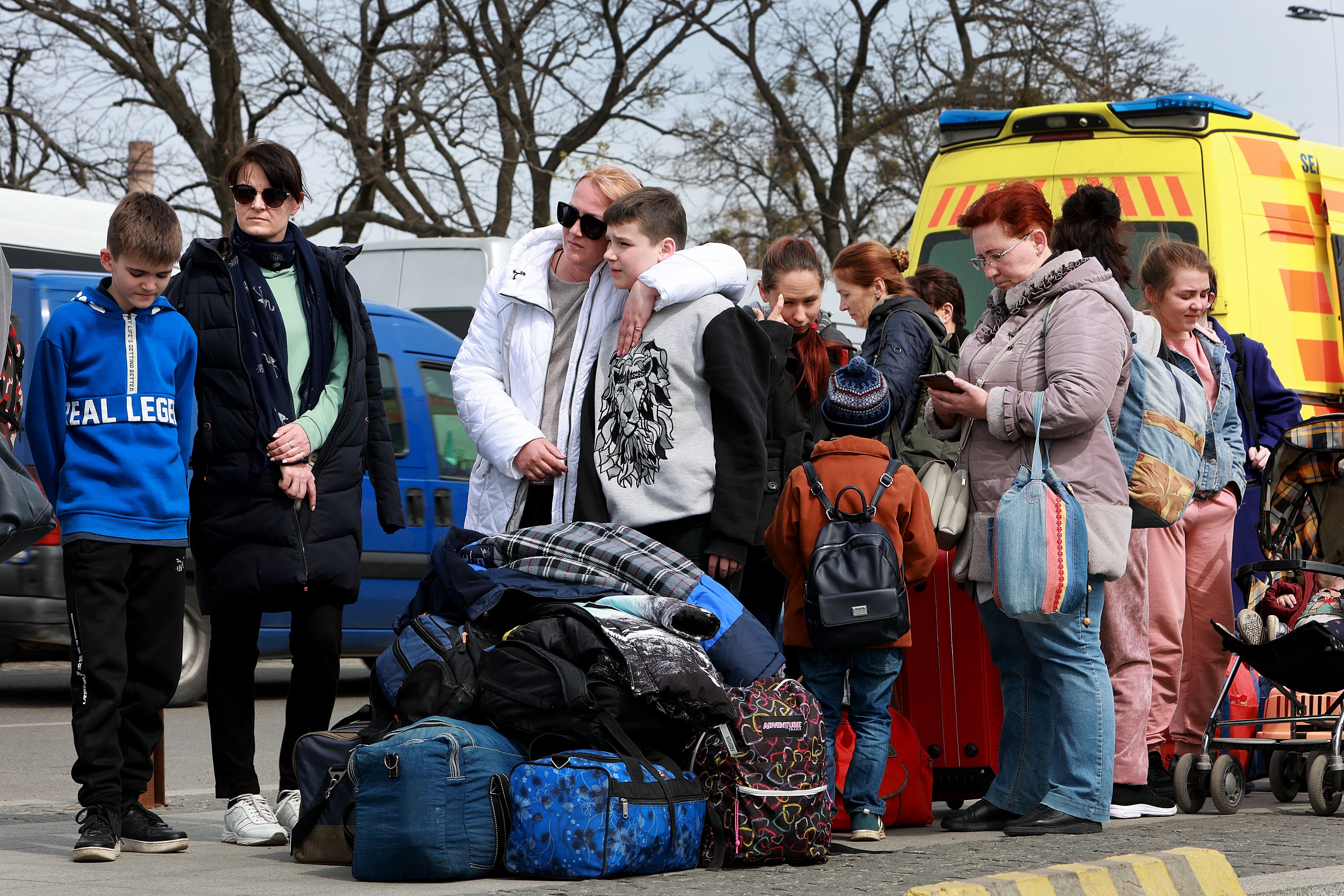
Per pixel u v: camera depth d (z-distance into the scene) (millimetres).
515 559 6145
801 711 5762
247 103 32469
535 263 6660
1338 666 7344
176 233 6102
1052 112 12570
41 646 11555
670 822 5395
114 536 6000
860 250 8008
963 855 5926
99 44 31500
